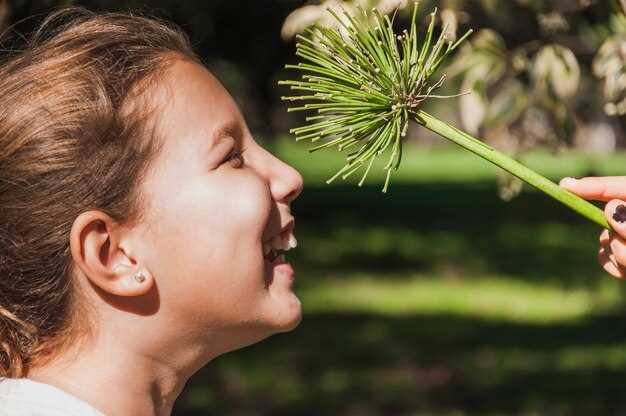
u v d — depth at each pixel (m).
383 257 15.01
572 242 16.48
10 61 1.66
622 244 1.69
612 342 9.59
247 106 14.88
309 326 10.40
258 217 1.56
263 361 8.88
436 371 8.57
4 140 1.56
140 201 1.54
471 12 3.37
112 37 1.64
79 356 1.57
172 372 1.60
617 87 3.06
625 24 2.93
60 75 1.59
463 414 7.33
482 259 14.90
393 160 1.53
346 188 25.06
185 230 1.54
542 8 3.33
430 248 15.94
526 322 10.59
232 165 1.59
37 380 1.56
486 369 8.61
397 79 1.55
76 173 1.54
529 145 3.56
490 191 24.31
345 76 1.56
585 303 11.63
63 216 1.54
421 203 21.95
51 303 1.57
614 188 1.73
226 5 7.16
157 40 1.66
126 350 1.57
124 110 1.55
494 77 3.28
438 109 19.44
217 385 8.07
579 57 3.59
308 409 7.44
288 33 2.92
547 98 3.37
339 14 2.55
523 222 18.97
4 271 1.57
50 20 1.87
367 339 9.79
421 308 11.39
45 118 1.55
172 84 1.59
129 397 1.57
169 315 1.56
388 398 7.73
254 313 1.57
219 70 10.76
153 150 1.55
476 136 3.31
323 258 14.88
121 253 1.55
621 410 7.42
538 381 8.18
